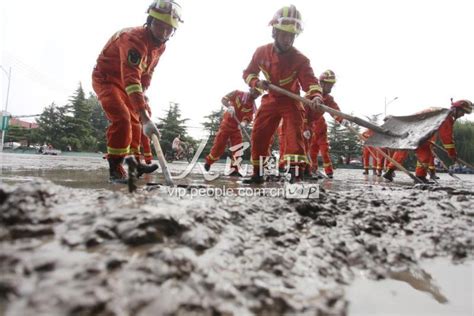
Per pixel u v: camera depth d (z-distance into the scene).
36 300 0.90
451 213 2.55
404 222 2.33
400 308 1.32
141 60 3.41
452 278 1.65
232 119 7.26
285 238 1.75
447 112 4.02
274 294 1.21
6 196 1.55
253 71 4.56
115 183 3.52
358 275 1.57
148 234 1.40
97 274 1.06
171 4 3.48
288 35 3.99
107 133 3.77
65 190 1.91
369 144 4.50
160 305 0.99
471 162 29.88
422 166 7.11
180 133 34.47
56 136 37.22
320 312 1.18
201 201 2.00
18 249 1.16
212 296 1.11
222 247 1.49
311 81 4.17
